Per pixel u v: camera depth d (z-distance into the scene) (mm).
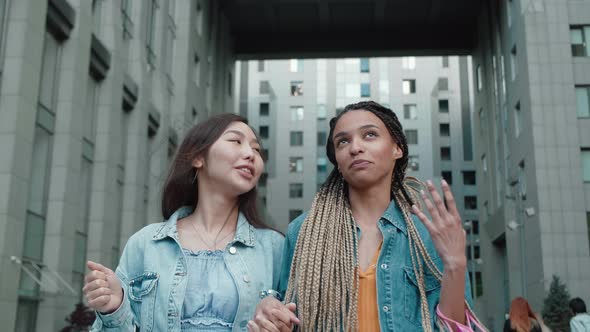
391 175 2539
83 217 16641
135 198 19594
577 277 22062
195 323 2494
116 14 18719
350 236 2379
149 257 2646
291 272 2400
